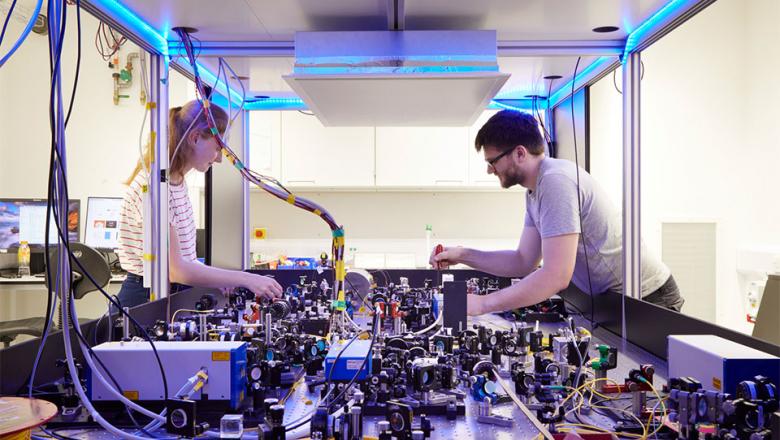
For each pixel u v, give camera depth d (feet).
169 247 7.94
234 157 6.45
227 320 7.04
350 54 7.00
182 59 8.29
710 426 3.55
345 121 10.11
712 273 12.93
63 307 3.73
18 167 16.84
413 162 16.20
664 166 13.34
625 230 7.83
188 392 4.13
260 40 8.13
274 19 7.18
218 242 11.56
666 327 6.09
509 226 17.70
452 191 17.74
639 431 3.94
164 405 4.30
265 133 16.19
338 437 3.64
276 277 10.39
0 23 14.39
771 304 8.31
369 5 6.67
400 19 6.98
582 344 5.10
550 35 7.88
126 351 4.29
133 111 16.85
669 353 4.63
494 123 7.56
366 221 17.81
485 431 4.00
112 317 5.88
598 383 4.86
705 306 12.92
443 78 6.79
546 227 6.94
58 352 5.08
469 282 9.27
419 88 7.30
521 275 9.11
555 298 8.33
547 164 7.40
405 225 17.80
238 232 12.34
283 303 7.39
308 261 15.74
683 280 12.91
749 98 12.86
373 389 4.33
